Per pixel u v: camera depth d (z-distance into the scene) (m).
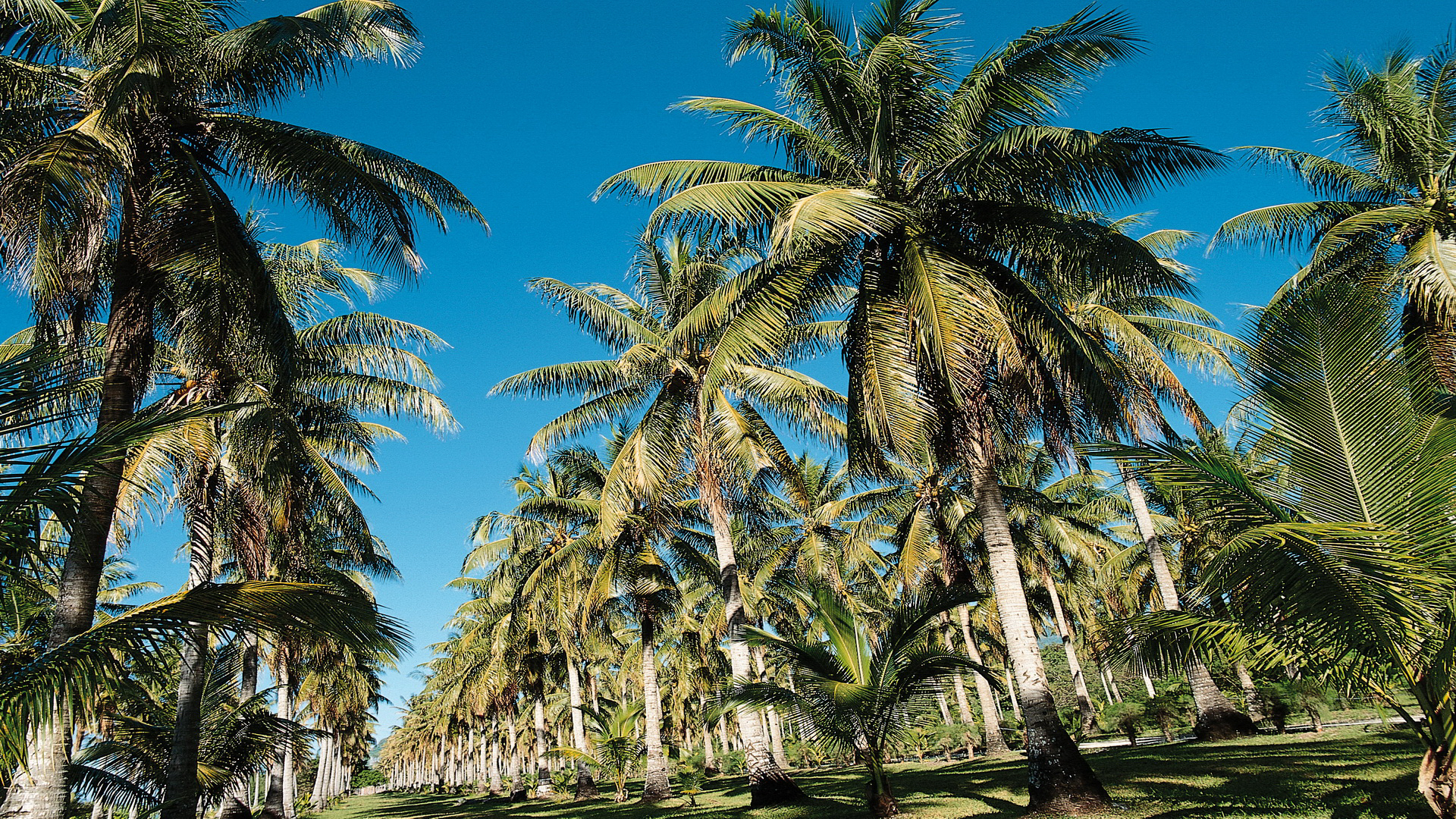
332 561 25.28
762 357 12.14
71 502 5.15
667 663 44.31
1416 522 6.20
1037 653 10.73
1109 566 28.66
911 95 11.73
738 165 12.84
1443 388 11.77
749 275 12.44
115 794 12.16
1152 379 16.78
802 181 12.40
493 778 54.19
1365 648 6.17
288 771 31.09
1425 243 12.01
